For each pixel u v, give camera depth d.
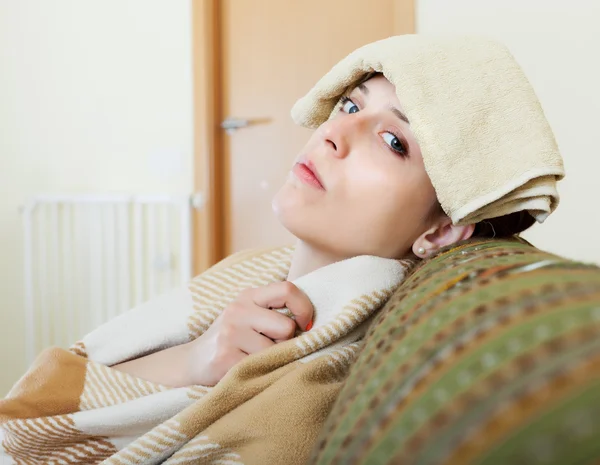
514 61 0.59
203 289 0.78
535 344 0.21
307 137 2.29
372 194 0.61
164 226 2.43
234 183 2.46
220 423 0.51
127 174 2.52
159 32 2.45
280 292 0.61
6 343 2.61
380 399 0.27
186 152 2.43
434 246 0.66
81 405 0.64
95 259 2.46
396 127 0.62
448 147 0.55
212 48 2.40
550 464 0.17
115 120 2.52
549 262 0.33
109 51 2.52
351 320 0.57
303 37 2.29
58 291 2.50
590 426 0.17
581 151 1.80
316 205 0.63
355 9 2.18
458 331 0.27
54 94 2.60
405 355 0.29
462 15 1.94
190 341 0.73
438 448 0.21
